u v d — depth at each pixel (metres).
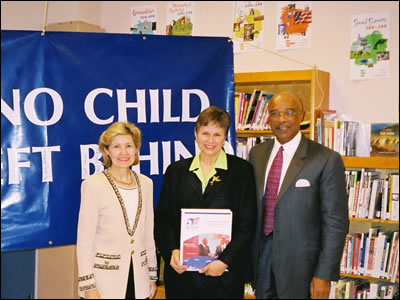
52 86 2.26
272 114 2.30
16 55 2.19
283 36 3.51
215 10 3.79
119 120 2.39
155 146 2.46
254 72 3.36
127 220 2.14
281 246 2.20
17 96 2.19
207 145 2.16
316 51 3.39
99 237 2.13
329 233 2.18
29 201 2.23
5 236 2.19
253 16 3.63
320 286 2.17
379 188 2.90
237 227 2.20
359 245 2.97
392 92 3.13
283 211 2.20
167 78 2.46
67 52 2.28
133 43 2.40
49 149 2.26
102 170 2.37
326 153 2.24
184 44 2.48
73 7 4.02
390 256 2.88
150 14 4.06
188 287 2.22
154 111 2.45
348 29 3.27
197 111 2.51
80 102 2.31
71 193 2.31
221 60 2.54
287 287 2.21
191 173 2.24
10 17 3.84
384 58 3.15
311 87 3.07
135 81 2.41
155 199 2.48
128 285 2.15
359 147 3.02
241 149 3.36
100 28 4.23
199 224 2.15
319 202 2.24
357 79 3.24
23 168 2.21
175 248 2.20
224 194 2.20
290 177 2.21
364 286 3.09
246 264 2.28
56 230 2.28
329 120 3.10
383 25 3.15
